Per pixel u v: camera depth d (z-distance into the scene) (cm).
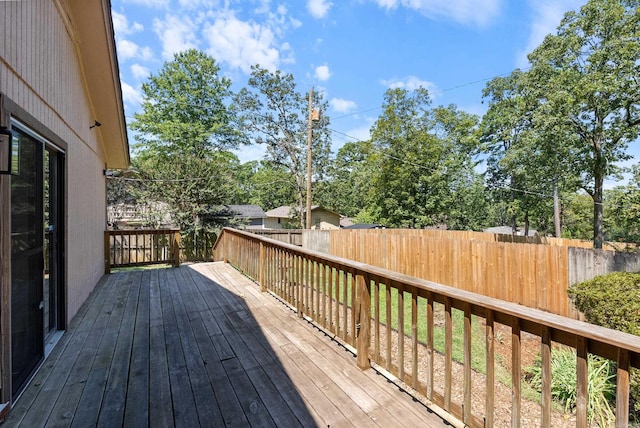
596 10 930
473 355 371
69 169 361
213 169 1394
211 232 1359
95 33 396
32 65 251
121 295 448
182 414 186
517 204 1816
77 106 409
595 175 1098
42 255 260
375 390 210
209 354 263
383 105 1870
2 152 179
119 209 1334
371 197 2019
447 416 177
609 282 388
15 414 186
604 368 272
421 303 592
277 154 2084
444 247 737
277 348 275
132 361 252
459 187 2025
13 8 216
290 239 1211
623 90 870
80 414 186
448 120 2000
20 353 218
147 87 1909
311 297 334
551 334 131
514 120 1212
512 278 622
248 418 182
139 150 1881
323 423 177
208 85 2020
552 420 242
